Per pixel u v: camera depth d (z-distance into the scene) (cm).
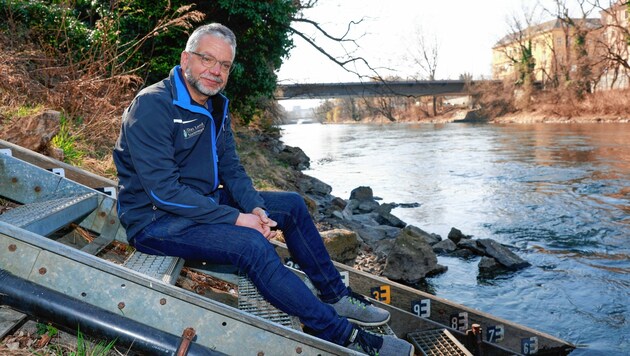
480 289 823
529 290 812
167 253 266
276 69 1553
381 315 305
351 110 11238
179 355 216
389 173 2205
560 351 506
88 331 215
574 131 4012
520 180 1853
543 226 1204
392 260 855
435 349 410
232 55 270
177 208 257
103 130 662
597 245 1039
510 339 487
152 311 222
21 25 849
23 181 326
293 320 258
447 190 1733
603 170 1955
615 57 5381
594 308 728
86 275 218
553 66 6656
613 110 5216
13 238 212
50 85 709
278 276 256
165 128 258
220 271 315
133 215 267
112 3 1049
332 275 308
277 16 1334
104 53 775
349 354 241
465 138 3994
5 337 228
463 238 1084
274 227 302
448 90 6819
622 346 605
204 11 1259
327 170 2355
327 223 1077
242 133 2070
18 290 210
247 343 229
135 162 255
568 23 6266
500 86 7062
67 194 330
